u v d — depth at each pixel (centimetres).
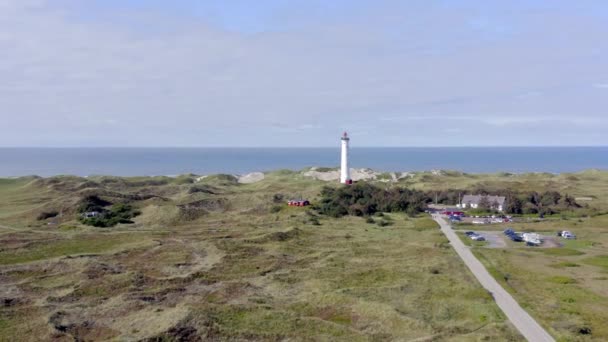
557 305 5703
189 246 8712
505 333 4775
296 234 9750
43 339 4609
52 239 9138
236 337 4650
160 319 4975
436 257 8012
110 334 4766
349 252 8419
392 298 5903
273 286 6450
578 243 9550
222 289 6247
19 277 6781
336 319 5278
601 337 4741
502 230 10862
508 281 6738
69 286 6372
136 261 7738
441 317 5291
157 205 12625
